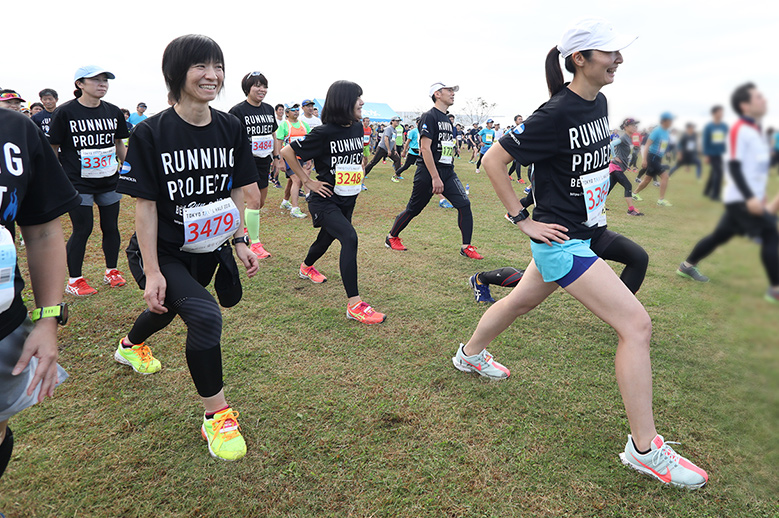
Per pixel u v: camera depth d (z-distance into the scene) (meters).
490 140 15.88
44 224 1.53
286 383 2.75
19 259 4.67
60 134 3.71
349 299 3.63
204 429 2.21
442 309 3.86
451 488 2.01
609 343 3.32
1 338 1.41
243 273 4.59
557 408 2.56
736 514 1.91
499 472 2.10
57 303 1.54
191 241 2.22
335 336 3.35
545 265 2.22
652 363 3.06
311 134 3.61
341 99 3.54
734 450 2.24
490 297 3.90
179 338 3.26
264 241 5.85
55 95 7.60
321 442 2.27
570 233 2.20
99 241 5.71
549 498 1.97
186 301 2.08
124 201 8.42
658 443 2.06
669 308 3.95
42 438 2.24
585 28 2.00
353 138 3.78
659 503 1.95
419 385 2.75
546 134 2.11
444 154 5.10
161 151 2.06
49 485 1.97
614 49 1.97
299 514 1.88
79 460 2.11
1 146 1.33
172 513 1.87
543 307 3.95
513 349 3.21
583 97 2.15
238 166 2.38
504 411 2.52
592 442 2.30
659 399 2.66
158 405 2.52
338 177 3.75
